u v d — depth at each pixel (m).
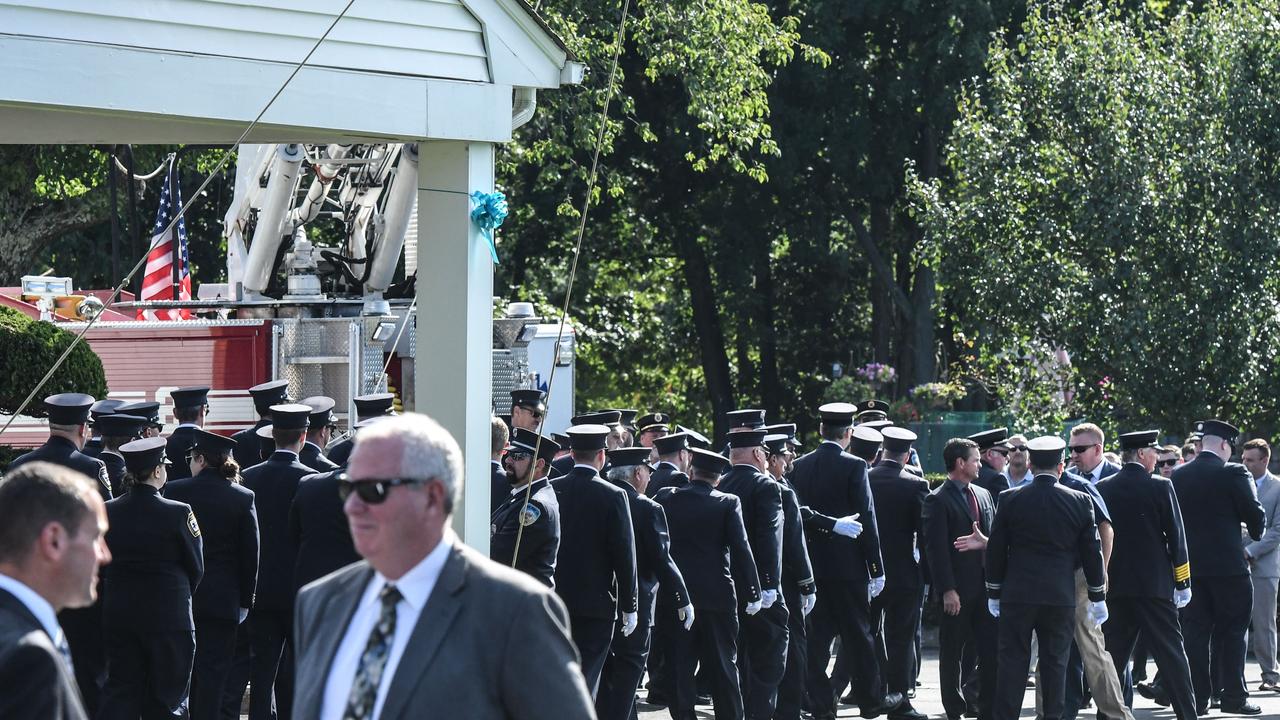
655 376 63.19
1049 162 30.98
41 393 17.75
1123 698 17.86
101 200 42.34
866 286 58.12
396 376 22.67
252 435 18.78
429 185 14.00
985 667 17.92
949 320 53.50
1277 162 29.73
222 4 12.54
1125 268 29.81
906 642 18.39
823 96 49.00
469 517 13.70
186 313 24.45
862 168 50.56
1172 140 30.08
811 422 59.88
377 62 13.29
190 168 43.62
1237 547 19.27
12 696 5.62
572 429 15.11
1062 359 31.28
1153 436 17.52
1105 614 16.02
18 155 38.03
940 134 48.69
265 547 15.00
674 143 47.06
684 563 16.27
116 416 15.68
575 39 34.28
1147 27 41.34
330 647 5.84
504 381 24.41
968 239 32.03
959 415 40.53
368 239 24.69
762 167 38.53
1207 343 29.03
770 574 16.55
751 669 16.83
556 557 14.59
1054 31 32.59
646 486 18.31
